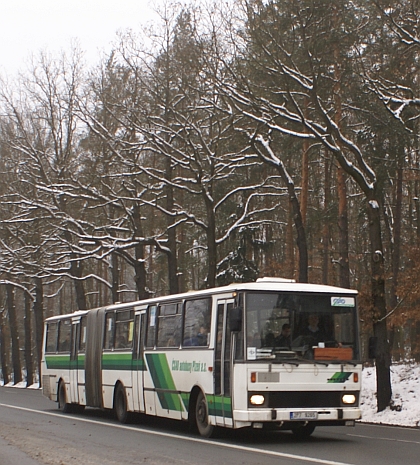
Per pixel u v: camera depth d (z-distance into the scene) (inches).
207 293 673.6
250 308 605.0
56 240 1502.2
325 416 595.2
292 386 593.9
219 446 584.1
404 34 876.6
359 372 615.2
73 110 1346.0
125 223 1625.2
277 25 955.3
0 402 1295.5
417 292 948.6
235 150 1343.5
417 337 1212.5
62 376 1070.4
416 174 1280.8
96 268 2393.0
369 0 930.7
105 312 933.2
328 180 1504.7
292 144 1229.7
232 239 1599.4
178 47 1160.8
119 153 1355.8
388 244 1540.4
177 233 1829.5
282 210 1700.3
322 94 1071.0
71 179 1390.3
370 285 968.3
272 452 538.0
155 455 524.7
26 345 2331.4
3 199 1662.2
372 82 909.2
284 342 603.8
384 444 597.3
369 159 1122.0
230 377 605.9
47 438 658.8
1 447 589.9
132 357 831.7
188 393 690.2
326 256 1542.8
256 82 1048.8
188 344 698.8
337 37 957.8
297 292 619.2
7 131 1684.3
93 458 510.9
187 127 1225.4
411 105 913.5
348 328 625.0
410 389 944.9
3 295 2797.7
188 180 1266.0
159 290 2416.3
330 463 471.8
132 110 1280.8
